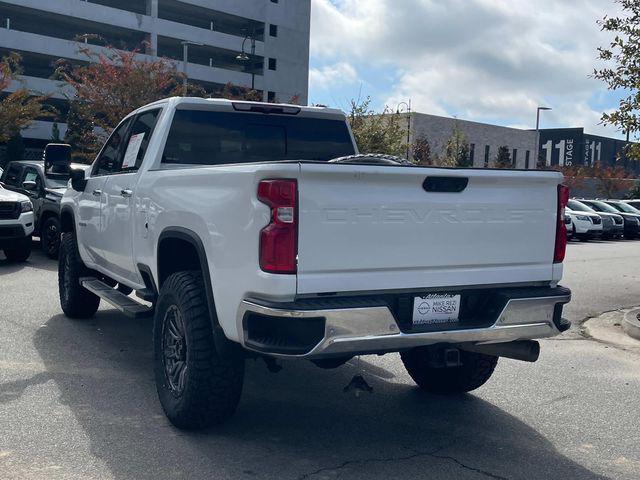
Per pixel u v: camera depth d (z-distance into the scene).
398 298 4.05
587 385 6.09
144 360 6.27
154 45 56.84
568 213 26.11
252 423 4.81
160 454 4.20
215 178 4.23
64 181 13.21
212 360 4.30
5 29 49.09
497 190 4.31
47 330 7.27
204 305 4.38
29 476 3.84
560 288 4.56
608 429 4.99
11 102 23.92
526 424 5.04
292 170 3.68
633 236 28.77
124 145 6.45
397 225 3.98
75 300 7.57
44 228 12.80
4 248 11.83
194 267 4.98
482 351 4.61
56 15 52.38
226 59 65.38
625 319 8.67
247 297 3.88
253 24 65.31
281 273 3.71
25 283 10.12
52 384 5.50
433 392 5.63
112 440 4.40
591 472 4.21
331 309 3.70
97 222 6.60
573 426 5.02
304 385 5.78
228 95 31.05
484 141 58.09
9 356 6.25
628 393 5.89
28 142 51.72
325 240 3.78
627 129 10.19
